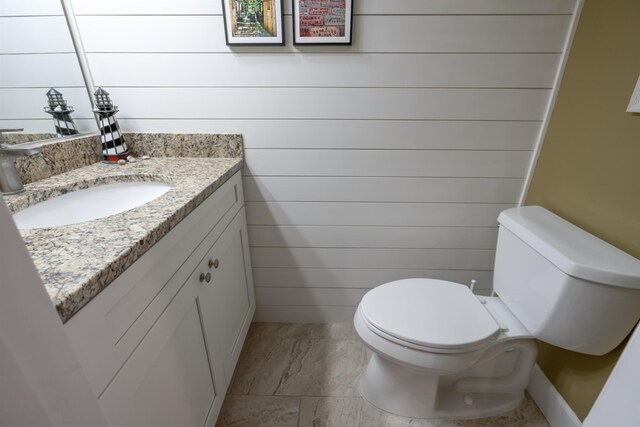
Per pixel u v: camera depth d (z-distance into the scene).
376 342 0.96
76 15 1.05
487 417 1.15
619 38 0.86
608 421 0.69
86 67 1.12
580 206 1.01
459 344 0.88
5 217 0.25
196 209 0.83
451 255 1.43
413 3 1.03
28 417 0.27
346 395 1.23
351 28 1.05
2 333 0.25
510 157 1.23
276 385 1.28
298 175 1.29
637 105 0.80
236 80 1.14
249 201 1.34
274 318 1.60
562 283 0.84
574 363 1.03
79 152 1.09
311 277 1.50
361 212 1.36
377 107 1.17
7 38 0.88
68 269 0.46
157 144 1.23
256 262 1.48
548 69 1.09
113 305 0.50
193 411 0.84
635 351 0.65
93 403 0.36
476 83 1.12
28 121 0.96
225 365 1.08
